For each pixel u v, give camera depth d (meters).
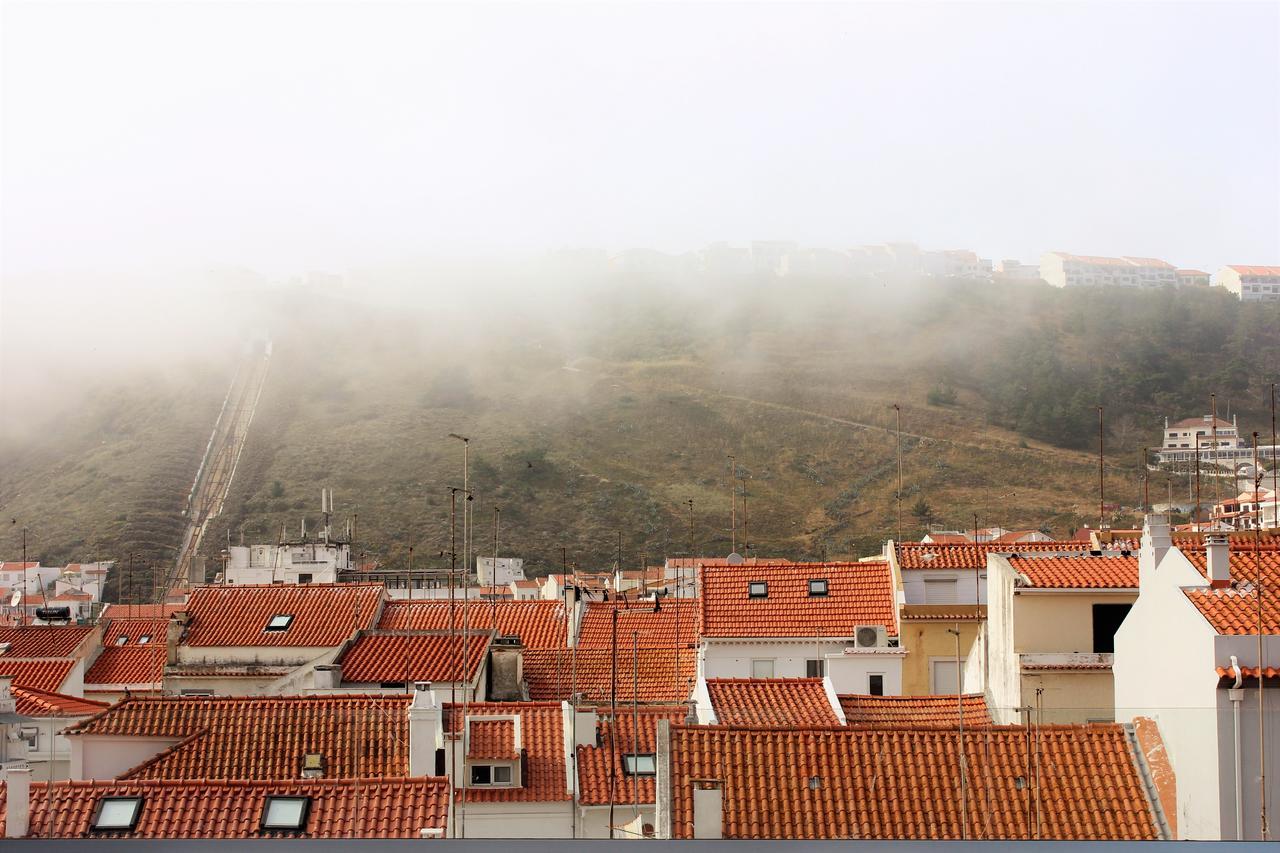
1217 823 27.22
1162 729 29.86
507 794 37.53
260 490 196.38
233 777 36.53
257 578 103.25
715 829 28.50
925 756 30.22
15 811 29.89
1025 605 37.44
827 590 53.78
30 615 103.31
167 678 57.88
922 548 54.47
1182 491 156.00
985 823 28.67
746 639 51.72
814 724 36.69
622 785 38.19
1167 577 30.72
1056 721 34.84
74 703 44.91
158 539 178.25
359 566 126.19
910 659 49.16
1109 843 20.62
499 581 120.94
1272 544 36.09
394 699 40.72
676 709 41.34
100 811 30.55
